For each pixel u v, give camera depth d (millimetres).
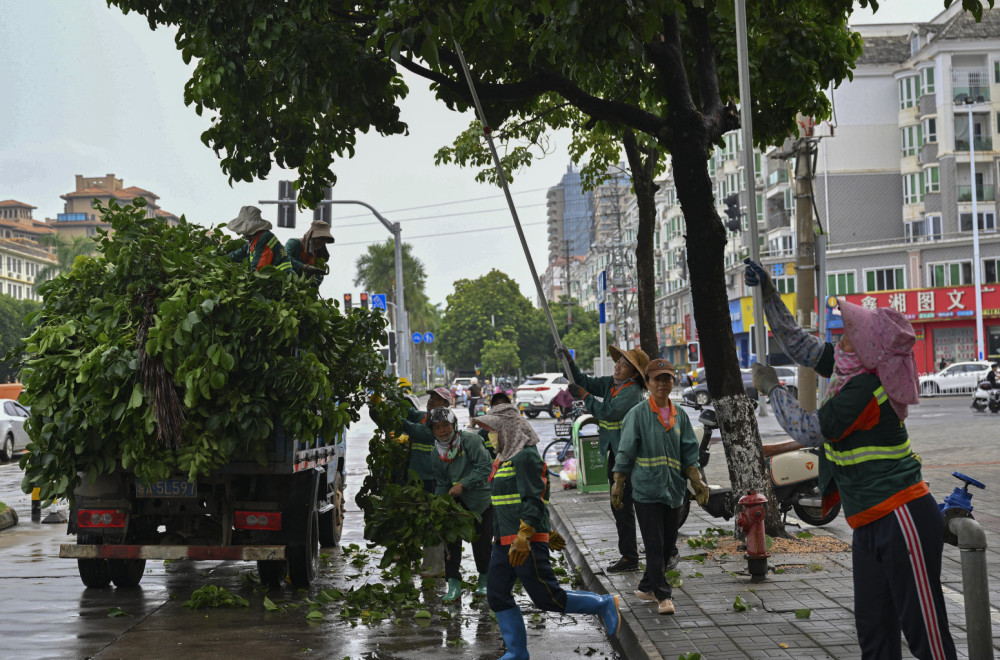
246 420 7664
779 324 4602
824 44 10414
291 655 6352
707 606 6875
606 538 10305
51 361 7875
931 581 4133
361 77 9227
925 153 55594
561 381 43156
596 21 7711
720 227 9070
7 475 21375
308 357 7809
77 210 175500
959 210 54375
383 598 8078
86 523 8180
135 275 8195
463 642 6730
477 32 9867
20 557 10875
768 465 10406
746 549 8523
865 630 4305
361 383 9188
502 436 5855
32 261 134625
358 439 29766
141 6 9133
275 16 8734
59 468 7902
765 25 10516
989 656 4055
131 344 7754
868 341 4191
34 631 7090
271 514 8242
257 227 9008
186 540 8484
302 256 9992
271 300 8016
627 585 7840
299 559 8422
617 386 8297
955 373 43562
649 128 9133
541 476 5766
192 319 7562
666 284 86500
